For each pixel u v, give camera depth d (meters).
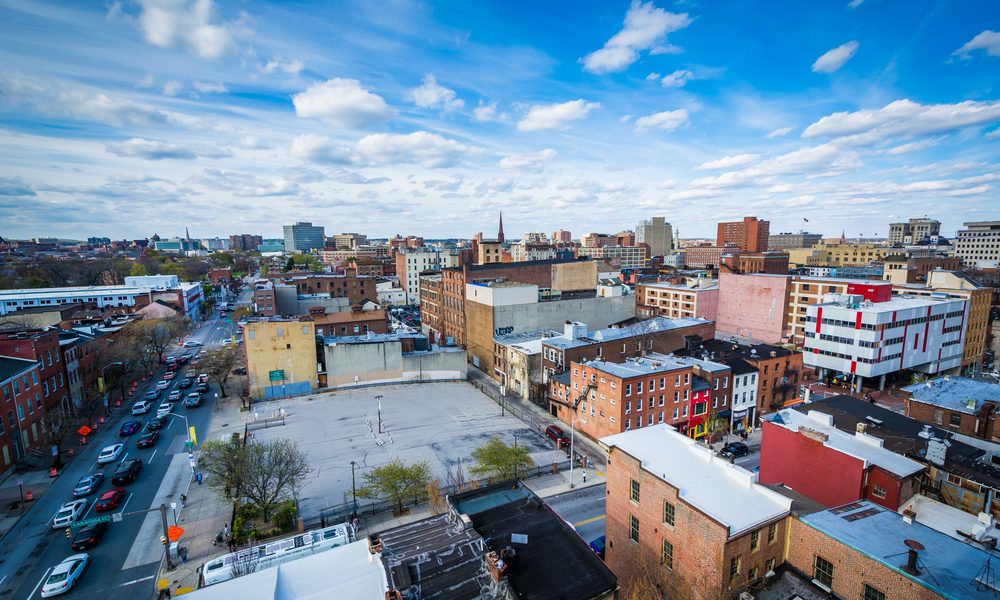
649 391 54.06
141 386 77.69
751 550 22.81
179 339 107.19
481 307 89.75
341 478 47.69
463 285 97.00
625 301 102.81
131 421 59.16
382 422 62.81
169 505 42.34
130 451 53.41
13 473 47.91
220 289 199.88
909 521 22.48
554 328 93.62
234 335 111.69
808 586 22.44
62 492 44.28
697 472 27.69
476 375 87.69
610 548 31.45
